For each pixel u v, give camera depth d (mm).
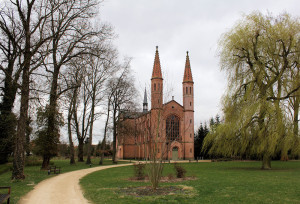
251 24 25141
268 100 23906
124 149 71875
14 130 28594
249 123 24562
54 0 19844
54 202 10859
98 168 31312
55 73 23938
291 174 21297
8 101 27531
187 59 66188
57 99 25531
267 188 13797
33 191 13500
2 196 9438
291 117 23469
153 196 11609
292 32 23672
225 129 25672
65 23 21297
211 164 38844
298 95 23344
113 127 45500
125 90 44062
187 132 62188
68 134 39000
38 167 32094
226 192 12617
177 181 17234
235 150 26422
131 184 16031
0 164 30125
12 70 22469
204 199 10961
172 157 60719
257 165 35438
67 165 36500
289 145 23078
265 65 24469
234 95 25781
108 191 13273
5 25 19031
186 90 64062
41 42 18891
